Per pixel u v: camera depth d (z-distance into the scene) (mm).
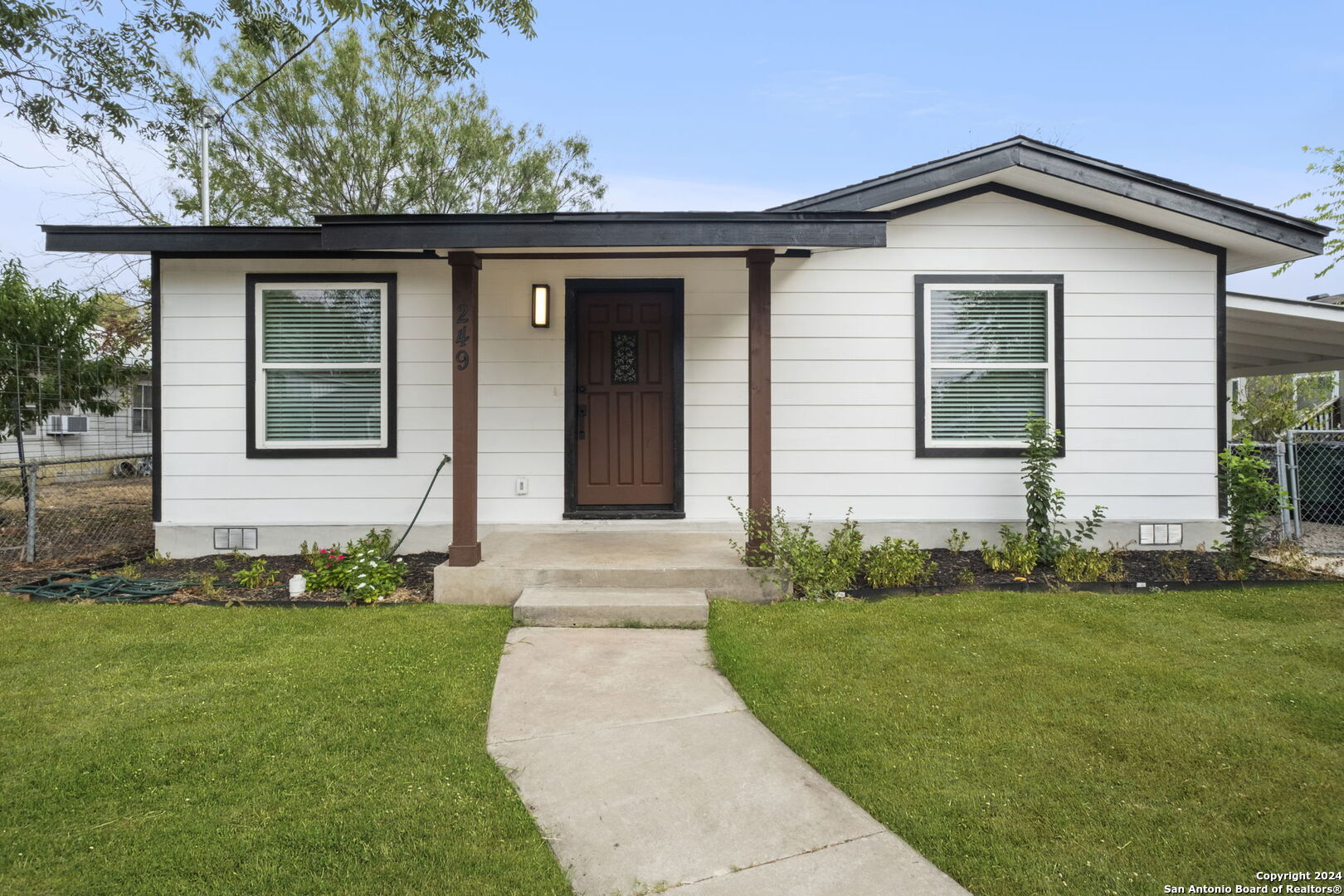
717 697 3490
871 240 5109
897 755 2830
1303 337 8555
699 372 6543
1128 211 6277
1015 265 6508
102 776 2637
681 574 5133
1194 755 2789
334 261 6523
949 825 2348
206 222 8734
